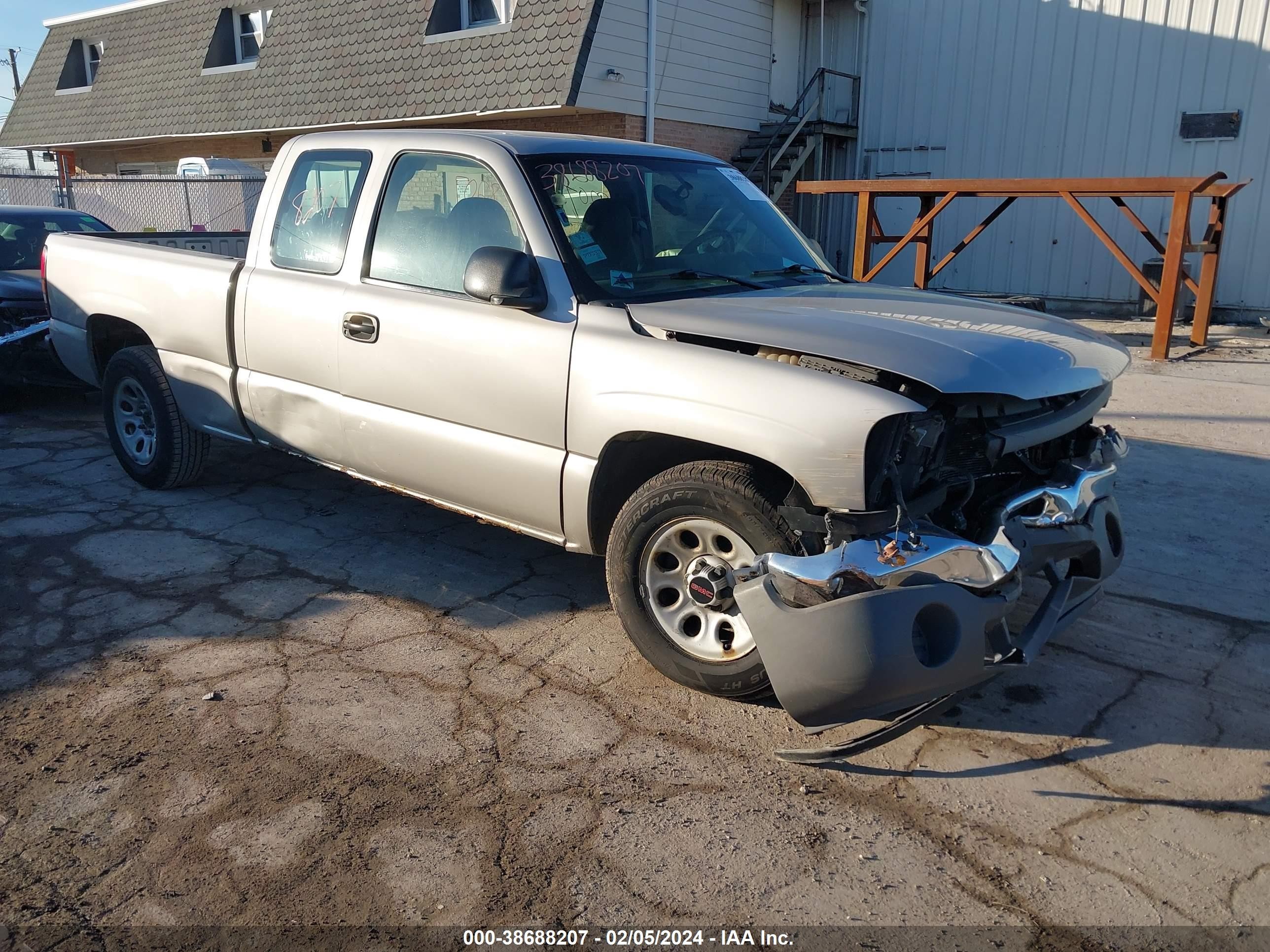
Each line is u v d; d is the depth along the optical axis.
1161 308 10.62
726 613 3.41
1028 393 3.09
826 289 4.08
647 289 3.84
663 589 3.56
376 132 4.53
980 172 16.70
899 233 17.92
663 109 16.16
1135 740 3.36
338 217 4.57
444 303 4.04
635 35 15.17
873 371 3.05
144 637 3.99
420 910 2.53
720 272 4.14
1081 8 15.23
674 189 4.36
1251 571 4.84
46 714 3.42
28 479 6.11
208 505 5.62
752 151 18.06
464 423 4.02
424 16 16.67
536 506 3.86
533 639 4.04
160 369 5.55
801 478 3.05
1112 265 15.62
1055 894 2.61
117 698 3.53
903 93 17.36
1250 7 13.84
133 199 18.30
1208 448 7.06
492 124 16.88
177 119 20.67
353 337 4.34
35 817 2.87
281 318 4.68
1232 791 3.08
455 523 5.40
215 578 4.59
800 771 3.15
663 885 2.63
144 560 4.79
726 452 3.45
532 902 2.56
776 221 4.74
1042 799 3.03
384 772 3.11
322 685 3.64
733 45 17.22
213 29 20.42
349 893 2.59
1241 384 9.30
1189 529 5.42
